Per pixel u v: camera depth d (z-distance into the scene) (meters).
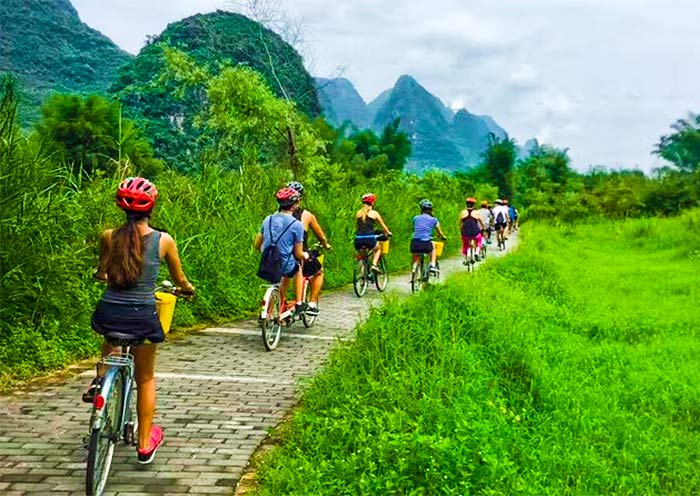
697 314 11.40
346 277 15.48
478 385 6.20
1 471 4.67
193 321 9.77
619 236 28.98
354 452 4.79
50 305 7.70
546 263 15.91
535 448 5.29
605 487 4.83
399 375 6.10
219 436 5.52
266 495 4.36
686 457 5.52
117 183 9.72
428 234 14.23
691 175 48.03
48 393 6.40
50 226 7.80
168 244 4.62
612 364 8.17
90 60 154.88
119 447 5.16
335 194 19.27
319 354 8.48
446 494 4.33
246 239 12.09
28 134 8.05
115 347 4.62
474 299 8.74
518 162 87.12
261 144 21.28
